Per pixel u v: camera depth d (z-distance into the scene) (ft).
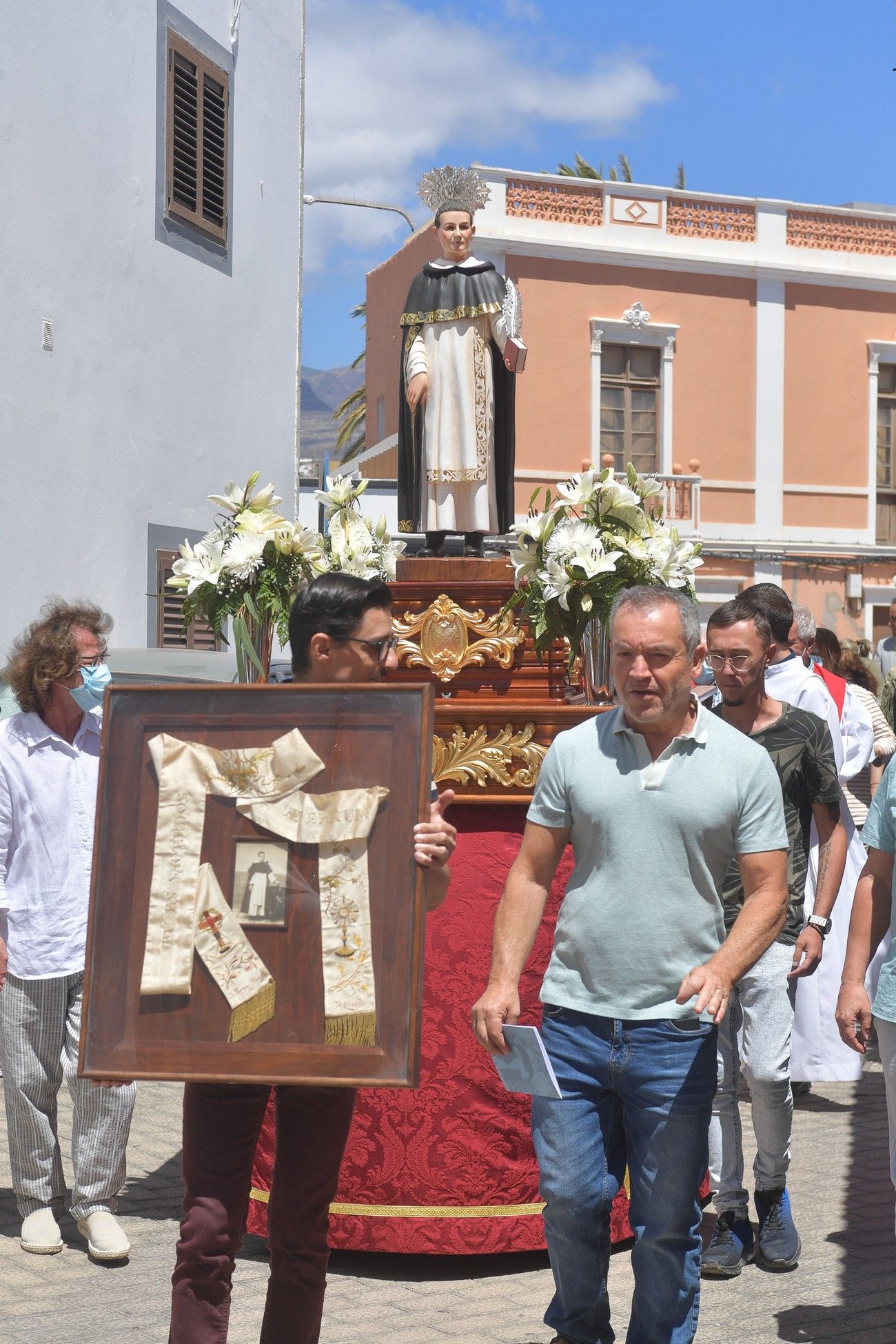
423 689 10.03
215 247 41.96
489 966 15.30
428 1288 15.02
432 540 17.98
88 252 35.73
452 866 15.53
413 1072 9.50
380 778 9.97
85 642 16.56
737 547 76.23
